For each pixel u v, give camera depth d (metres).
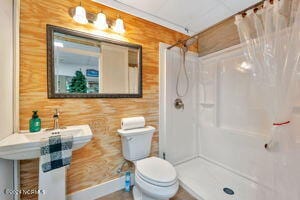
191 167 2.07
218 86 2.10
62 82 1.34
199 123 2.37
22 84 1.18
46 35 1.27
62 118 1.34
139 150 1.58
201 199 1.47
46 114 1.28
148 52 1.86
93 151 1.51
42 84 1.26
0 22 0.96
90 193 1.49
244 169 1.77
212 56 2.14
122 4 1.62
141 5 1.64
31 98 1.22
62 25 1.35
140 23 1.80
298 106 1.05
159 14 1.81
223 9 1.70
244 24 1.20
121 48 1.67
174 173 1.29
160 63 1.95
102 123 1.55
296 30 0.95
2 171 0.97
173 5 1.64
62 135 1.09
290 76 1.00
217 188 1.61
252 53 1.15
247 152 1.74
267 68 1.06
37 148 0.97
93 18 1.46
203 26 2.10
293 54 0.98
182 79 2.18
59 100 1.33
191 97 2.30
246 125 1.77
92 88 1.50
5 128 1.01
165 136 2.01
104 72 1.56
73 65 1.40
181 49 2.16
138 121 1.64
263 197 1.16
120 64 1.66
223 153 2.02
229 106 1.97
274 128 1.07
